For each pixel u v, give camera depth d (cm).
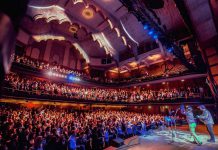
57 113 1591
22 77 1794
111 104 2227
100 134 951
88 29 2534
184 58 1448
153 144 763
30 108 1711
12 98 1350
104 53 3062
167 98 1916
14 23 130
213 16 934
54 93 1730
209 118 752
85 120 1346
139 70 2967
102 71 3203
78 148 815
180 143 738
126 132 1152
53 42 2697
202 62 1736
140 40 2583
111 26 2422
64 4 2100
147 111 2391
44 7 1912
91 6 2173
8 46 123
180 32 1995
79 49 2867
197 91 1777
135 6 780
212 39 1142
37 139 651
